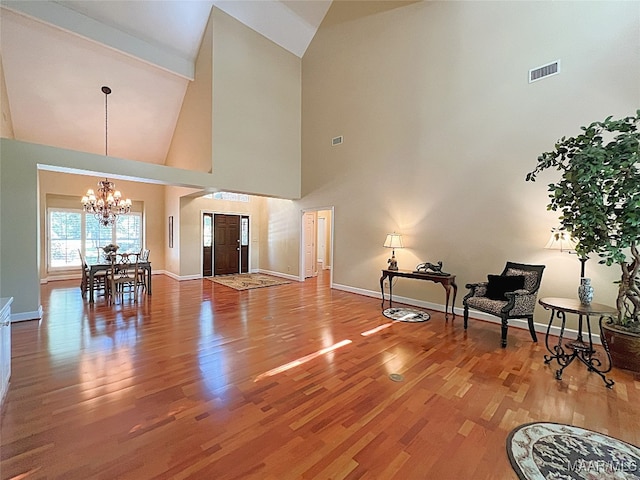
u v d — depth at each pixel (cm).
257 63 627
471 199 441
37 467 157
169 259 820
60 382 245
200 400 221
